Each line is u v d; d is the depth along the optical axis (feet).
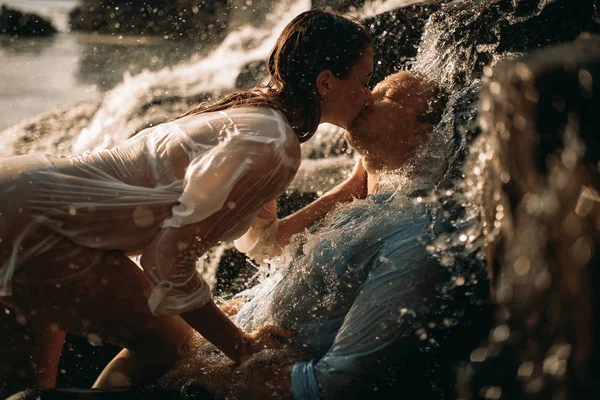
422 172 7.27
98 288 6.60
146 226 6.58
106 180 6.67
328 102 7.31
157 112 19.15
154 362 7.00
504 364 5.00
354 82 7.30
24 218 6.41
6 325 6.92
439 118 7.37
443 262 6.35
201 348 7.15
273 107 7.08
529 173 4.57
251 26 22.15
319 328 6.97
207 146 6.62
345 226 7.27
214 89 19.15
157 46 41.52
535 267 4.57
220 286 10.19
